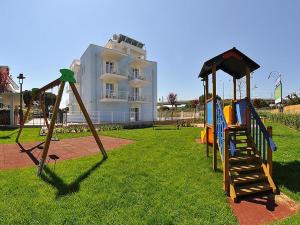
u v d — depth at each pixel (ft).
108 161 24.52
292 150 29.12
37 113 109.81
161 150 29.68
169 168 22.09
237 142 21.62
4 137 44.65
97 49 92.58
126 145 34.35
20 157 27.12
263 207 15.42
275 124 74.13
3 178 19.02
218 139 21.20
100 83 92.84
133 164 23.27
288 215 14.35
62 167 22.20
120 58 96.53
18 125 66.59
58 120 73.15
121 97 97.81
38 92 35.99
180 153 27.91
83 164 23.27
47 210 13.89
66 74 22.95
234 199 16.17
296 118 56.24
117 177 19.44
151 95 111.65
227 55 21.48
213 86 21.85
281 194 17.37
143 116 107.86
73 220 12.96
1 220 12.76
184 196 16.20
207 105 26.61
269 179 18.31
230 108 26.32
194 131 54.95
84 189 16.90
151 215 13.61
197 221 13.17
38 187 17.17
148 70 110.63
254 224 13.35
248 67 22.71
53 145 36.04
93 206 14.48
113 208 14.37
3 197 15.46
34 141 39.63
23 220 12.85
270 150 18.69
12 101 70.28
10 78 98.94
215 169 21.57
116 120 95.71
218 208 14.78
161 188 17.43
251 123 22.67
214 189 17.60
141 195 16.14
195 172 21.11
